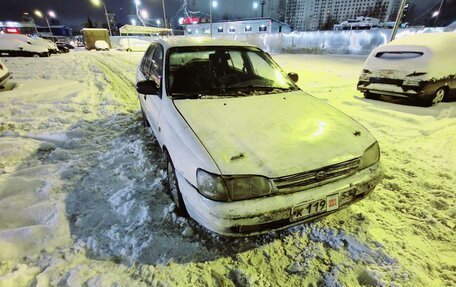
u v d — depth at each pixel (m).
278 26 39.94
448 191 2.54
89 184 2.56
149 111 3.07
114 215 2.15
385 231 2.06
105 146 3.45
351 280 1.66
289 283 1.64
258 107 2.27
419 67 4.86
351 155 1.81
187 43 2.96
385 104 5.39
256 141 1.79
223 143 1.75
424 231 2.06
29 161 3.01
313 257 1.82
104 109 5.01
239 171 1.57
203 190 1.60
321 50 21.22
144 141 3.55
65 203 2.26
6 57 16.75
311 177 1.67
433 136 3.87
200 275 1.67
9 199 2.28
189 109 2.18
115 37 37.66
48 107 4.86
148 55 3.80
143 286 1.56
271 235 2.02
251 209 1.55
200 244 1.91
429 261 1.80
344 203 1.82
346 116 2.31
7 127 3.92
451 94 5.45
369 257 1.81
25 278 1.59
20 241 1.83
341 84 7.57
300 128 1.98
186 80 2.59
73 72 9.89
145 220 2.08
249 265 1.76
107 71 10.24
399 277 1.67
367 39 18.61
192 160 1.69
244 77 2.86
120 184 2.58
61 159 3.08
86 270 1.64
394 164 3.07
